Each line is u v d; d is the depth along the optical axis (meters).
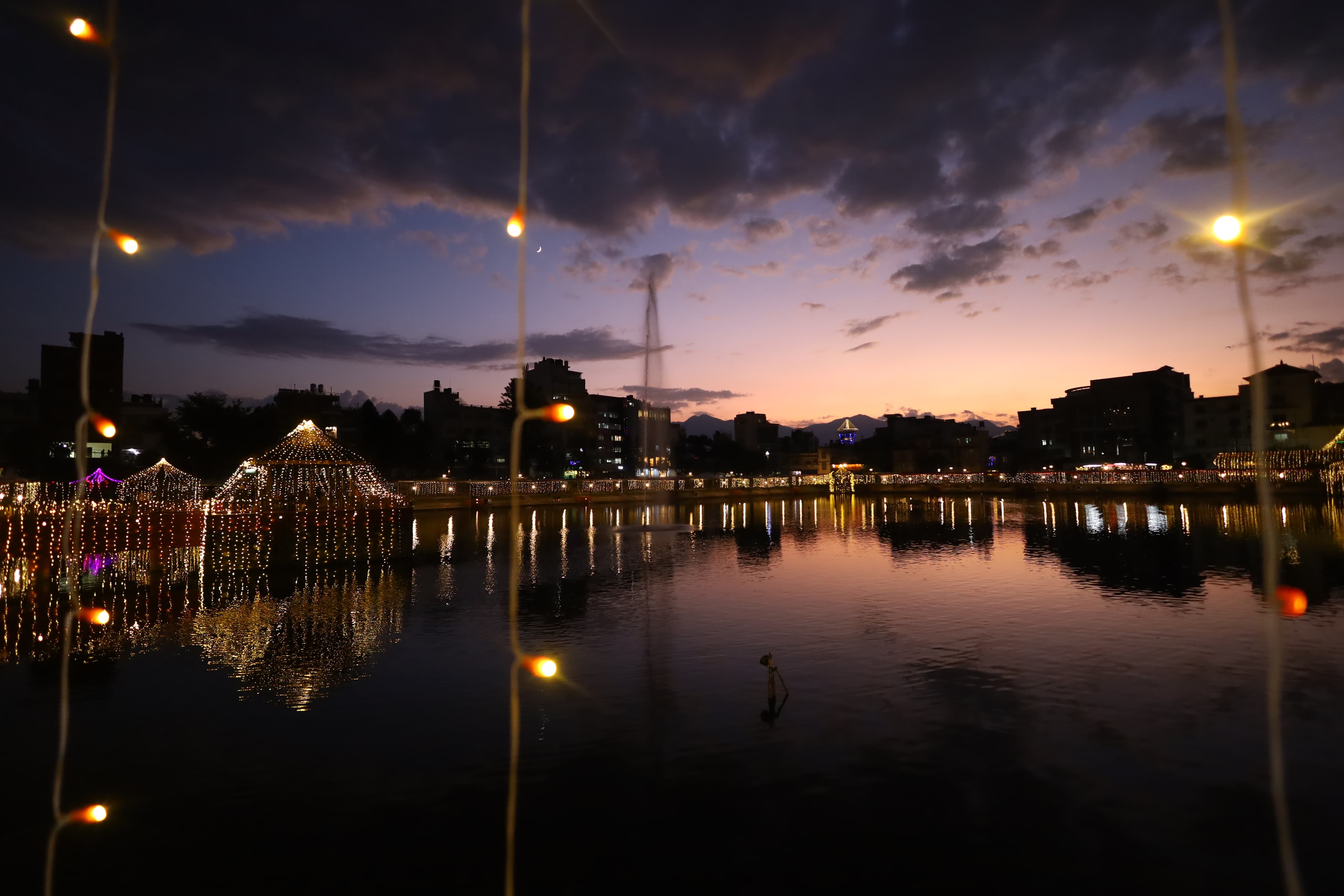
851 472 91.94
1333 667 11.47
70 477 42.56
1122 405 87.94
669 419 122.44
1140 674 11.37
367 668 11.97
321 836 6.86
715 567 23.38
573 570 22.72
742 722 9.49
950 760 8.31
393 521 26.98
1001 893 5.97
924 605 16.89
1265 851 6.48
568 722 9.51
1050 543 29.19
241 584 19.98
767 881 6.15
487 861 6.45
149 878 6.22
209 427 46.75
